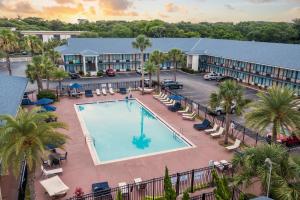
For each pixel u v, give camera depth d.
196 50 70.19
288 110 20.50
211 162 21.59
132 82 54.09
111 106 41.00
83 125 31.67
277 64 48.41
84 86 50.50
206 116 35.06
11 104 23.11
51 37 119.75
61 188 18.19
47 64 41.69
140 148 27.30
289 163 14.99
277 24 111.25
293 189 13.90
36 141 14.20
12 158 14.14
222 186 15.97
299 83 45.16
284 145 26.17
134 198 18.34
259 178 14.80
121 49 66.44
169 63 71.12
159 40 73.50
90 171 21.75
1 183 19.81
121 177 20.94
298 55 47.81
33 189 15.62
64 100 41.88
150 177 20.95
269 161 13.97
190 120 33.88
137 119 35.94
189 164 23.06
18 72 64.19
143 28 116.81
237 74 59.00
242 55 57.72
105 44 66.56
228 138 28.28
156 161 23.58
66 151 24.97
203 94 46.34
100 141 28.89
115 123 34.34
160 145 28.02
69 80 56.72
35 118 14.95
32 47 67.38
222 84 25.81
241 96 25.22
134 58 67.50
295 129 20.16
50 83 53.53
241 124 32.34
